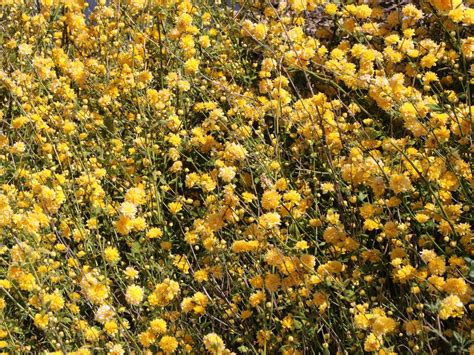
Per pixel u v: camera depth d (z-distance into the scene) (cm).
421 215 127
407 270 118
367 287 126
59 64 208
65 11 243
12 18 245
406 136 155
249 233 133
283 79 170
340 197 143
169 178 177
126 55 201
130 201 141
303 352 119
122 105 197
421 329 110
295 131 177
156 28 213
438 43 185
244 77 196
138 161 174
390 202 129
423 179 126
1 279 151
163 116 181
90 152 183
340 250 133
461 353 107
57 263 140
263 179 144
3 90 211
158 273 145
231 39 212
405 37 172
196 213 157
